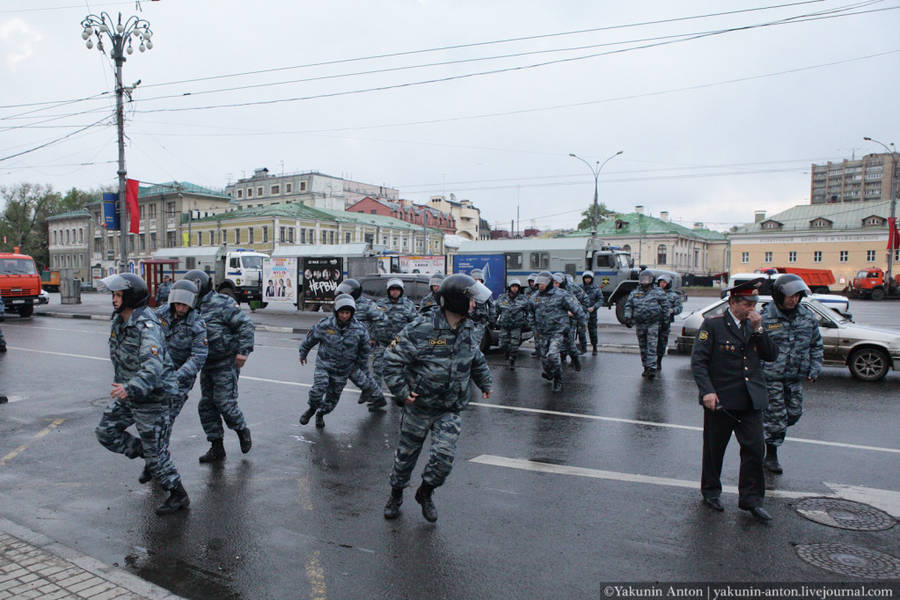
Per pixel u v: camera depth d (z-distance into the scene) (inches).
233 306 223.8
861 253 2176.4
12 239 3043.8
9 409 313.0
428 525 171.6
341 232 2514.8
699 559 150.7
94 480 210.1
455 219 3949.3
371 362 389.1
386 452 240.5
